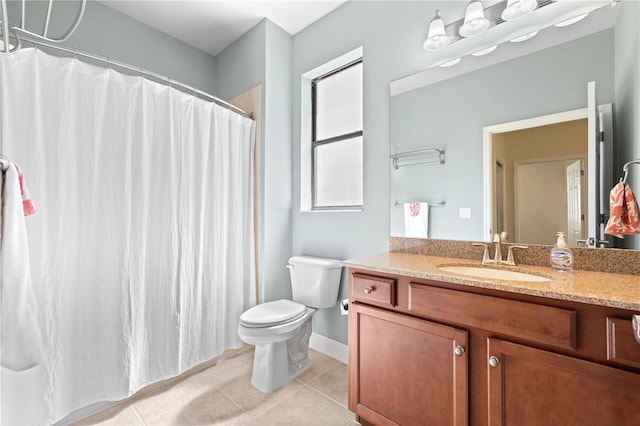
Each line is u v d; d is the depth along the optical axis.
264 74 2.29
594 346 0.85
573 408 0.87
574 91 1.27
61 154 1.34
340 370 1.97
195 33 2.49
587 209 1.23
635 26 1.14
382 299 1.30
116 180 1.52
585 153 1.24
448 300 1.12
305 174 2.45
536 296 0.94
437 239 1.64
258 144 2.30
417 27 1.74
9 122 1.22
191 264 1.86
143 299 1.61
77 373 1.39
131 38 2.29
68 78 1.37
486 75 1.49
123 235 1.52
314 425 1.46
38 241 1.28
